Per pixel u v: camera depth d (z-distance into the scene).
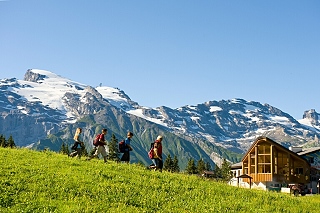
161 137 41.34
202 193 34.09
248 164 94.94
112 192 29.80
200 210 29.69
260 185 91.12
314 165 105.75
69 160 37.78
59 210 25.25
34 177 30.34
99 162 39.66
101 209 26.34
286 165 95.12
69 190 28.78
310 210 35.84
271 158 90.62
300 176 93.12
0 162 33.19
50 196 27.25
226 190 37.16
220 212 29.97
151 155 40.91
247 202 34.25
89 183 30.97
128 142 42.12
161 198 30.62
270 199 37.31
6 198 25.83
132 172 36.69
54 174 31.73
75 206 26.03
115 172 35.28
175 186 34.75
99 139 41.09
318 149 106.25
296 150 114.25
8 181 28.61
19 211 24.30
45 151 43.44
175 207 29.41
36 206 25.36
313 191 95.19
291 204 36.78
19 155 37.62
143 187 32.59
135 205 28.25
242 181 98.50
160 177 36.97
